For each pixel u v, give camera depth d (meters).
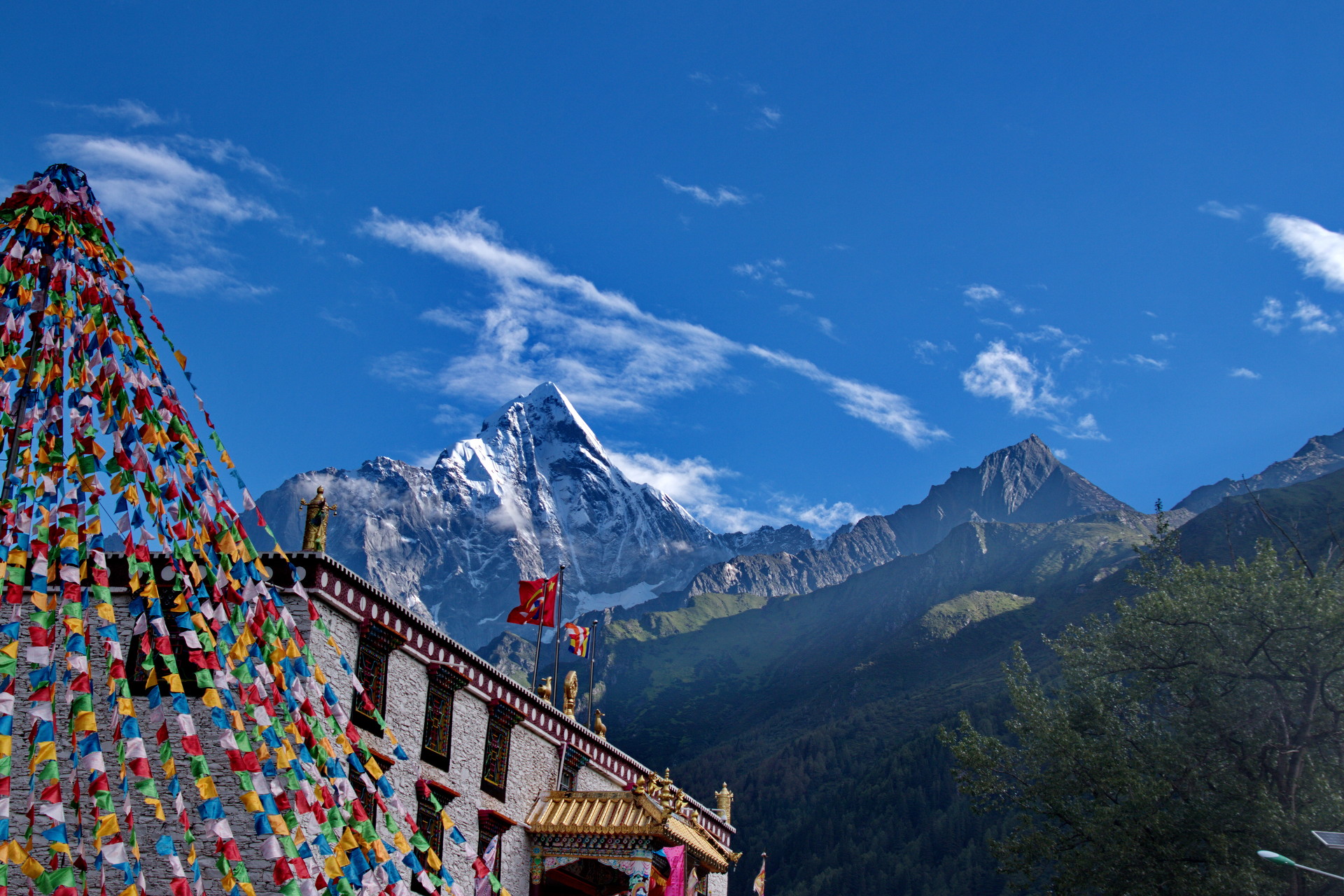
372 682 31.81
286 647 21.81
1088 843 46.38
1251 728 46.00
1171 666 47.97
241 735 19.95
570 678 44.69
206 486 21.44
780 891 130.25
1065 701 50.62
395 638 32.44
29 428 19.36
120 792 27.72
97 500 19.14
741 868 141.62
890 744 169.00
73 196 21.22
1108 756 46.56
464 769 35.59
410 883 30.66
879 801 139.12
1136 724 50.34
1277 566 47.31
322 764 21.56
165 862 27.33
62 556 18.28
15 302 20.08
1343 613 43.59
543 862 38.34
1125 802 44.94
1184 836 43.84
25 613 26.83
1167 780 46.00
